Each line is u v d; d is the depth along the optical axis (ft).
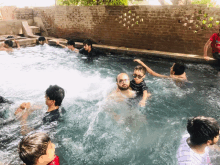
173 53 22.12
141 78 12.73
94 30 29.73
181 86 14.73
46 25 34.78
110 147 8.68
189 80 16.03
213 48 19.30
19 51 25.86
